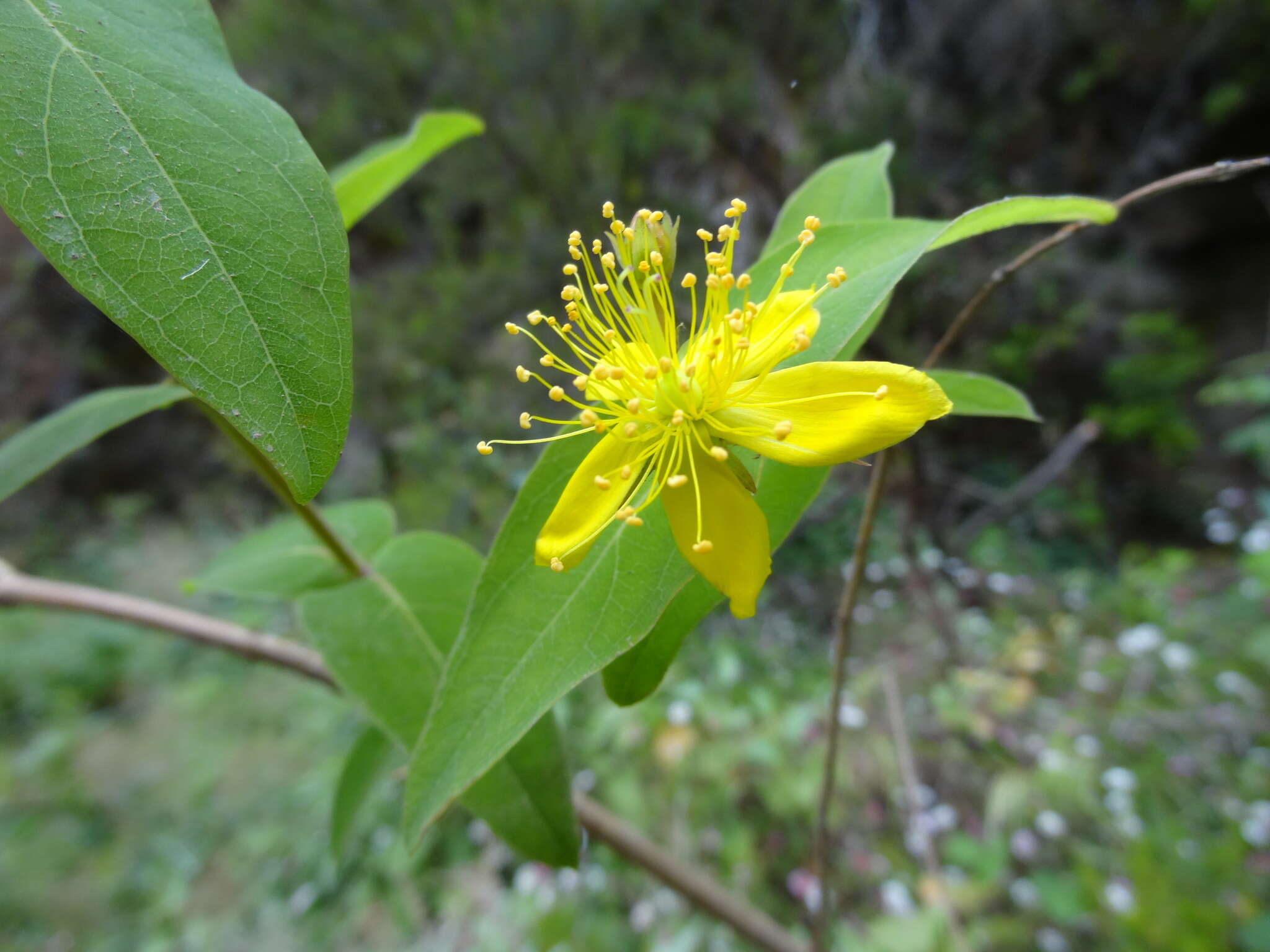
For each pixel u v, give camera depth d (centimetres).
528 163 54
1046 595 44
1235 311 70
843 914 27
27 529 78
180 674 57
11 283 79
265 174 5
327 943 33
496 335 56
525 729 6
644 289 8
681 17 51
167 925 37
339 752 44
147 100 5
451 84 55
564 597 7
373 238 66
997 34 60
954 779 31
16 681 55
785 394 7
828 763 11
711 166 53
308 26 58
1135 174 66
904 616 38
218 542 73
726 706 33
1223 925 23
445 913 32
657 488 7
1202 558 57
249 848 40
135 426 83
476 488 47
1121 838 28
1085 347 59
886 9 61
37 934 39
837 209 10
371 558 11
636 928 28
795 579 41
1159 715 34
